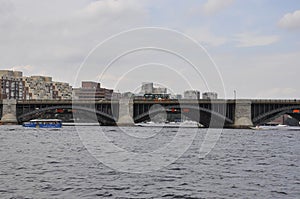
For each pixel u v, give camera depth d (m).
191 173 48.50
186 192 37.34
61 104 186.00
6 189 37.53
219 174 47.84
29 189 37.69
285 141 109.44
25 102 190.88
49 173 46.97
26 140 102.50
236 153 74.56
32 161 58.38
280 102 162.38
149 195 36.03
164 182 42.25
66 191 37.03
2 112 199.25
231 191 37.88
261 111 164.75
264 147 88.56
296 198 35.19
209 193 37.06
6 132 140.25
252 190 38.31
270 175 47.25
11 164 54.81
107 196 35.41
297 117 175.88
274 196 35.88
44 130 155.50
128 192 37.09
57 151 74.12
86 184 40.44
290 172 49.78
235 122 164.50
